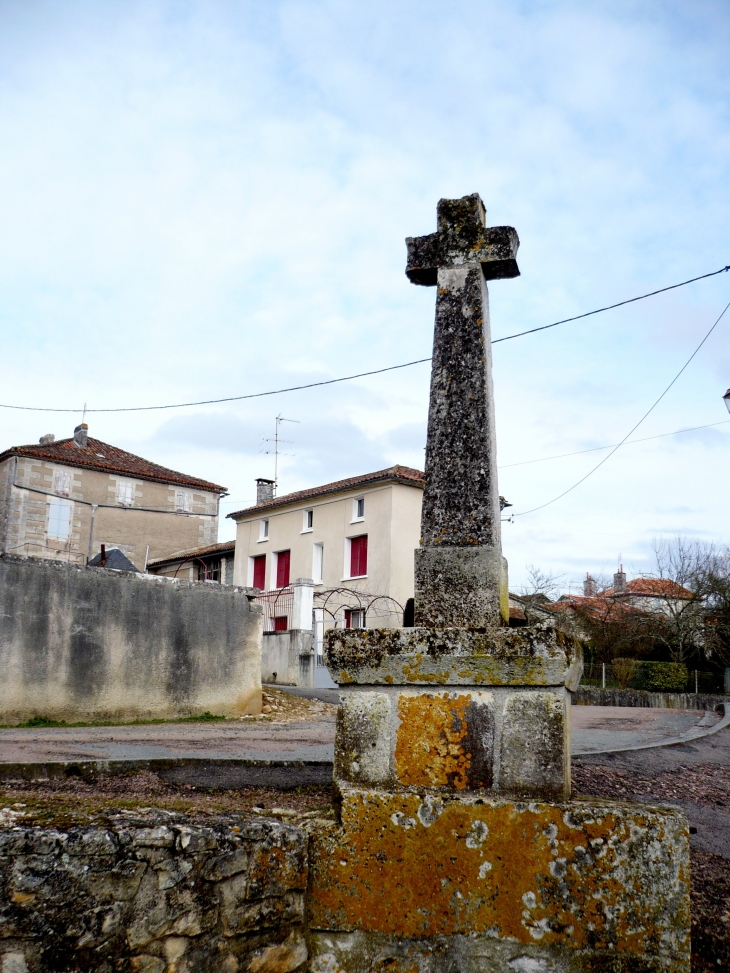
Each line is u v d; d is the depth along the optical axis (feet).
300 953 11.84
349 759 12.63
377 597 82.12
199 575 124.88
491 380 14.23
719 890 16.61
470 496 13.39
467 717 12.12
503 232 14.30
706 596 96.78
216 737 31.07
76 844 10.28
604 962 10.99
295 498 108.88
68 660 36.99
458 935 11.51
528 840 11.47
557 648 11.75
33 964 9.85
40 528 116.67
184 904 10.73
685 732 39.09
